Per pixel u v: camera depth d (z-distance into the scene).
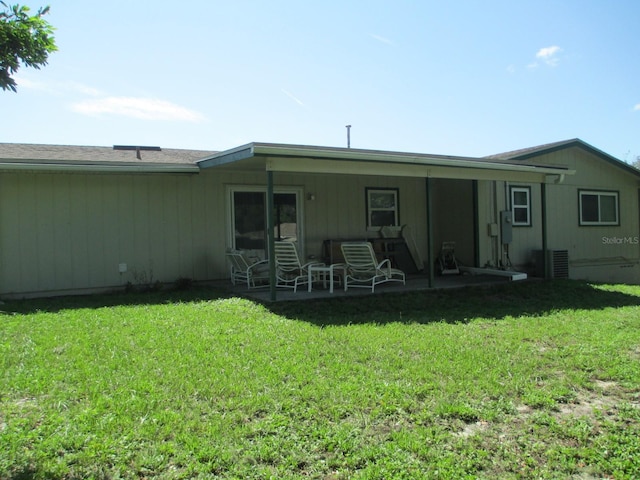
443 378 4.18
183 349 4.93
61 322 6.21
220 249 10.40
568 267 12.79
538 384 4.14
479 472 2.76
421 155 8.74
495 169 9.84
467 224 12.30
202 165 9.41
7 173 8.48
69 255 8.98
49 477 2.59
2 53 3.14
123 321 6.24
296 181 11.26
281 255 8.79
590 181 14.11
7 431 3.06
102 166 8.69
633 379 4.26
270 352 4.86
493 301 8.44
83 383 3.89
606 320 6.86
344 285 8.88
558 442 3.12
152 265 9.70
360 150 8.05
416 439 3.06
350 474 2.70
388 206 12.59
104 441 2.94
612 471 2.81
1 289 8.43
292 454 2.87
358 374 4.23
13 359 4.51
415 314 7.11
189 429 3.13
